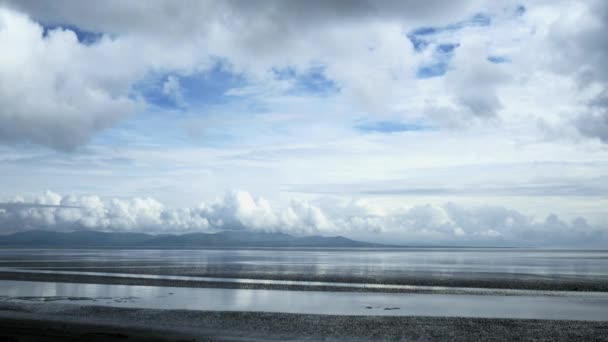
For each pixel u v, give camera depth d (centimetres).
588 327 2612
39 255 14388
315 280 5197
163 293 4022
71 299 3641
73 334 2306
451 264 9538
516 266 8694
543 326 2636
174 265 8281
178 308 3209
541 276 5831
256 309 3189
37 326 2570
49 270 6719
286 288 4403
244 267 7794
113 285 4638
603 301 3619
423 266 8538
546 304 3459
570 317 2930
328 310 3161
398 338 2389
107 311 3058
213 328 2572
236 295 3903
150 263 9075
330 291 4191
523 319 2819
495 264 9650
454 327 2614
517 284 4784
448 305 3397
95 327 2566
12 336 2211
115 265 8175
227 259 12075
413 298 3762
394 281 5081
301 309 3198
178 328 2567
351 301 3581
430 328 2592
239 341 2284
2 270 6712
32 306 3262
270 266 8181
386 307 3300
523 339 2367
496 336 2427
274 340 2322
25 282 4919
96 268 7231
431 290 4281
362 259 12888
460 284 4778
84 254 16100
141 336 2353
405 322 2739
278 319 2805
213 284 4744
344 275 5944
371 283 4866
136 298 3706
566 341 2333
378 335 2442
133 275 5831
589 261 11931
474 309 3225
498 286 4606
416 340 2358
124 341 2188
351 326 2627
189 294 3962
